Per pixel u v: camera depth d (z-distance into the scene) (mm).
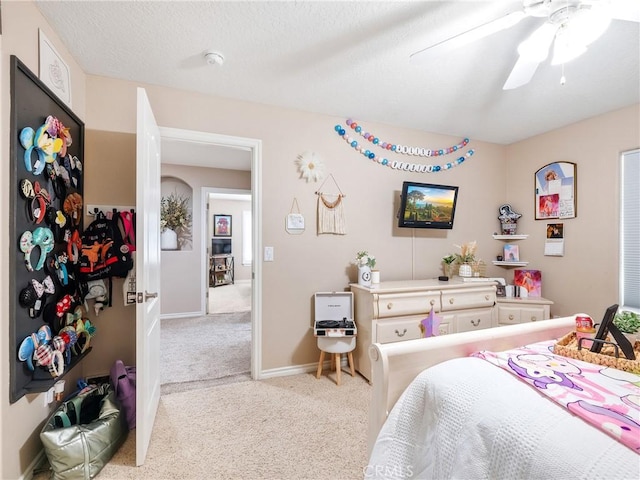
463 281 2951
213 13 1541
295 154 2705
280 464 1578
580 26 1255
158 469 1537
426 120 2910
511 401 938
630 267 2570
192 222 4797
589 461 713
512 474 801
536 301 2947
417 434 1102
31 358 1413
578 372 1128
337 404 2168
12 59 1284
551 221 3131
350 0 1449
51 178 1585
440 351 1295
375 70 2066
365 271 2732
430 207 3031
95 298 2084
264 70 2076
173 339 3645
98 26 1634
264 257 2607
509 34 1657
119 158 2180
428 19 1578
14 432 1333
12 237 1289
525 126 3033
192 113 2383
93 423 1560
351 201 2916
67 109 1784
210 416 2012
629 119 2547
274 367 2639
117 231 2127
